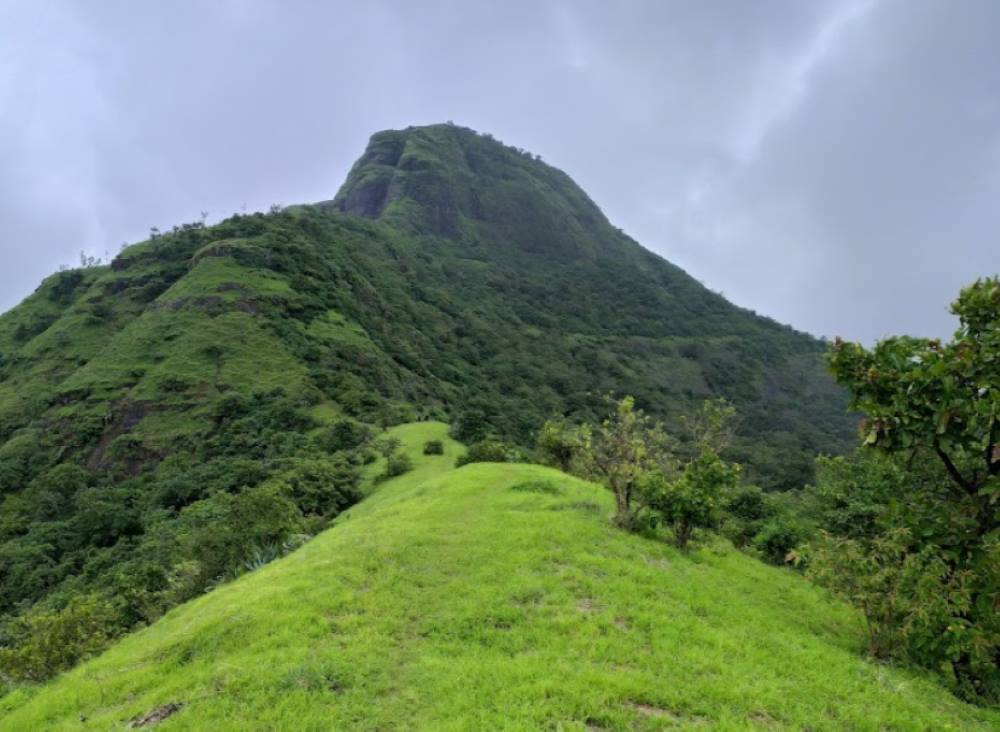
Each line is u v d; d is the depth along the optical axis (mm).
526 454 40125
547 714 6461
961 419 8641
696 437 16969
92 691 8109
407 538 13531
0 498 54094
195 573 20516
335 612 9469
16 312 92312
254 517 21703
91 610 15531
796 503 23438
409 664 7805
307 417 58188
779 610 11578
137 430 59062
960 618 8516
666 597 10578
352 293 98250
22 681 11992
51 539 44031
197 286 78688
